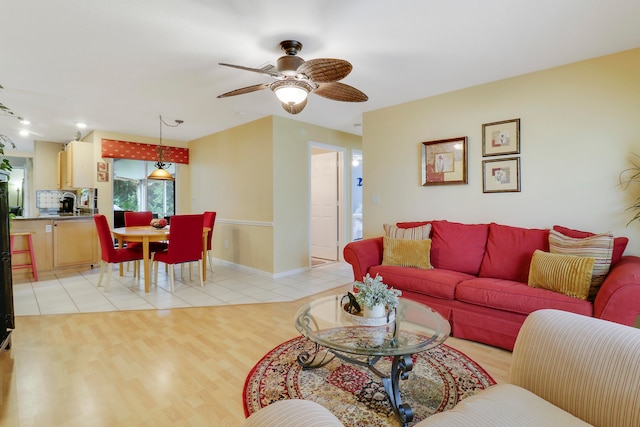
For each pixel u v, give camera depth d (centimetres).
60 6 196
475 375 206
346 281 449
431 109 361
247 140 497
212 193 579
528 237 275
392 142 394
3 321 228
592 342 112
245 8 199
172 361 223
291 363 221
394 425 161
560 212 284
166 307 337
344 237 581
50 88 335
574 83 276
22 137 586
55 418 165
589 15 206
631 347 106
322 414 88
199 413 170
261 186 477
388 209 399
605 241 226
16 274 457
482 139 325
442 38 236
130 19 211
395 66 284
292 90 242
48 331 273
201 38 236
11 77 306
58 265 488
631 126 252
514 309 230
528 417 101
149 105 397
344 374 208
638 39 237
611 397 104
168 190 665
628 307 189
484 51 256
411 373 209
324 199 609
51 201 597
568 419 102
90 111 421
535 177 296
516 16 208
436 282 270
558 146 284
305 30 225
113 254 394
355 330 188
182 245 394
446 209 352
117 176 605
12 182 734
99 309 329
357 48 251
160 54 260
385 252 326
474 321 252
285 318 307
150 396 184
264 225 473
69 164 525
